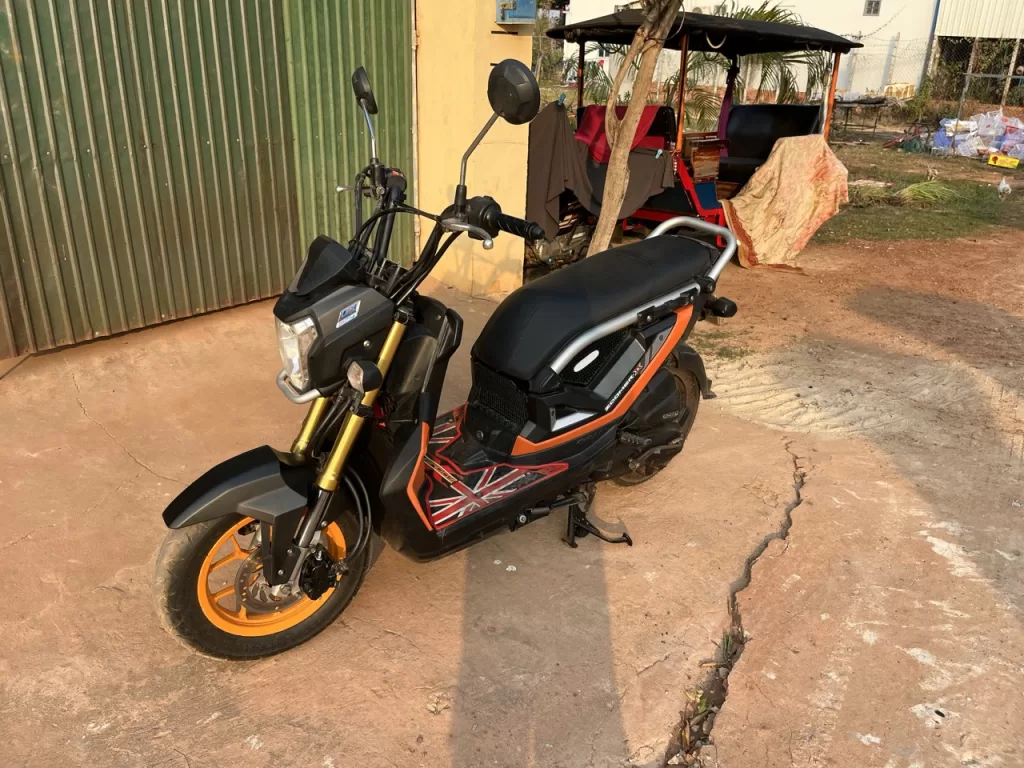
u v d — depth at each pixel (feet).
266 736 8.36
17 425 13.74
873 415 15.98
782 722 8.63
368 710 8.71
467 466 10.75
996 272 26.96
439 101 21.02
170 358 16.51
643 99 17.42
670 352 11.84
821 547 11.55
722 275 26.55
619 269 11.62
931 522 12.21
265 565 8.61
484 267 21.89
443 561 11.23
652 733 8.54
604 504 12.62
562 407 10.93
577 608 10.35
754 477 13.47
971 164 53.72
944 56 78.54
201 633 8.69
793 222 26.91
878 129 72.90
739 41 27.81
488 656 9.52
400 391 9.07
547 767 8.11
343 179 20.47
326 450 9.00
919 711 8.80
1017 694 9.04
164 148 16.81
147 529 11.50
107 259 16.49
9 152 14.67
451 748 8.29
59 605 10.02
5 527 11.32
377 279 8.52
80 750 8.13
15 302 15.37
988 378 17.87
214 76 17.28
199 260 18.04
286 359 8.16
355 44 19.72
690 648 9.74
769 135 32.58
